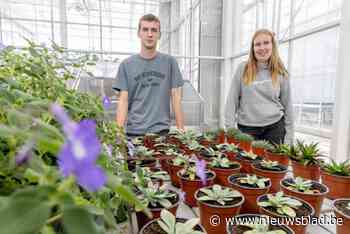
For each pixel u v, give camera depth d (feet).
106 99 2.29
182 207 2.89
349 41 4.48
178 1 18.10
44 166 0.81
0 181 0.94
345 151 4.74
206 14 12.00
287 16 7.65
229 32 11.25
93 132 0.51
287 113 5.34
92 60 2.84
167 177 3.24
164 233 2.05
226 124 5.84
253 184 3.23
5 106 1.05
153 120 5.07
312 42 6.54
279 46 8.08
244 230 2.20
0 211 0.57
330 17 5.93
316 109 6.39
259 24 9.34
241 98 5.64
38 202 0.59
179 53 17.69
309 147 4.32
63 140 0.76
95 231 0.58
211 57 11.37
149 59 5.06
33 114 1.07
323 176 3.63
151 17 4.79
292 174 4.33
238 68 5.61
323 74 6.16
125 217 1.86
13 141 0.88
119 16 20.18
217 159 4.01
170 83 5.29
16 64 1.64
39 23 17.78
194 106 9.59
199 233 1.87
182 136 5.08
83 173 0.48
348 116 4.65
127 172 1.85
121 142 2.33
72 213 0.58
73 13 18.72
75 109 1.55
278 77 5.15
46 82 1.65
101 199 1.09
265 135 5.44
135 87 5.09
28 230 0.54
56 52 2.27
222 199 2.64
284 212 2.46
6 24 15.25
